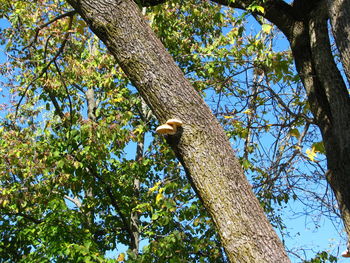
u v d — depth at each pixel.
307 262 6.23
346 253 4.10
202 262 8.17
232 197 2.92
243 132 5.84
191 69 10.93
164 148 9.45
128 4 3.39
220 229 2.90
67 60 9.96
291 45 5.05
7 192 8.35
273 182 5.70
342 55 3.92
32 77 10.63
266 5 5.06
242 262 2.80
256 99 5.68
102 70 11.06
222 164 3.01
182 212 8.57
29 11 10.74
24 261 7.98
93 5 3.35
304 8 4.97
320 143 4.83
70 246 7.67
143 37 3.30
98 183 10.09
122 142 9.37
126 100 10.31
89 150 8.96
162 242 8.21
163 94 3.18
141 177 10.78
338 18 3.96
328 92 4.46
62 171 8.76
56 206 8.42
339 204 4.21
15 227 8.95
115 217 10.73
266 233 2.86
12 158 8.73
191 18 11.48
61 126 11.03
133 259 7.68
